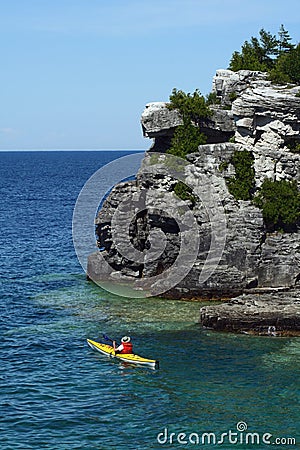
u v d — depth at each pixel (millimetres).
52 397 41031
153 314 57906
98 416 38500
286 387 42406
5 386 42594
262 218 63750
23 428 37031
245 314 53438
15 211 137750
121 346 47844
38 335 52469
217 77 79312
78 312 58688
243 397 40938
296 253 63562
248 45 86938
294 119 66625
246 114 67625
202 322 54125
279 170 67062
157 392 41750
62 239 98438
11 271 74938
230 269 62531
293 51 80312
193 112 71062
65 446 35094
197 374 44562
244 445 35344
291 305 55250
